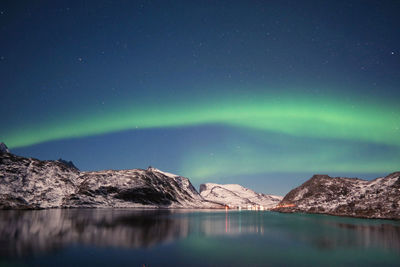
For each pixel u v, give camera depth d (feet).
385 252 60.90
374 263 51.08
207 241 76.59
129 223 128.16
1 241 71.15
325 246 68.90
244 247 67.51
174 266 48.29
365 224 125.59
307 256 56.85
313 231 102.01
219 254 58.39
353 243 73.67
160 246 67.77
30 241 71.82
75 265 48.19
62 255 55.77
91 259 52.70
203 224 133.59
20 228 99.30
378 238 82.23
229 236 88.38
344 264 50.62
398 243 73.20
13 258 52.75
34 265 47.93
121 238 79.92
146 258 54.08
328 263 51.24
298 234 93.66
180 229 107.96
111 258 53.78
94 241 73.56
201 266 48.47
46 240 73.82
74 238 78.13
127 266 47.93
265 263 51.11
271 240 79.77
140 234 89.76
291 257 55.93
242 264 50.11
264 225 128.88
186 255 57.31
